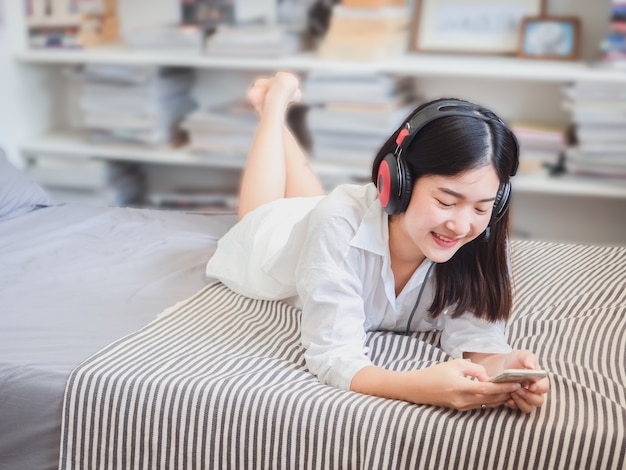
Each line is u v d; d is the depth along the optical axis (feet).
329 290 3.76
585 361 3.92
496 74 7.69
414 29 8.66
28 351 3.90
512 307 4.51
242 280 4.75
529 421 3.25
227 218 6.17
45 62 9.30
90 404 3.60
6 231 5.61
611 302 4.58
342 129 8.14
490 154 3.34
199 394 3.50
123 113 8.69
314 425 3.36
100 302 4.51
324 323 3.76
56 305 4.44
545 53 8.21
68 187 9.02
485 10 8.43
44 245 5.37
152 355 3.84
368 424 3.31
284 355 3.97
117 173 9.21
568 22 8.16
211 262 5.01
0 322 4.20
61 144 8.94
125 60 8.45
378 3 8.01
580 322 4.29
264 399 3.44
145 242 5.53
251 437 3.44
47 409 3.65
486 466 3.22
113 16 9.39
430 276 4.06
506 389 3.24
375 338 4.15
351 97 8.02
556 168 8.27
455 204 3.39
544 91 8.49
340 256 3.78
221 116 8.46
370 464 3.29
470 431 3.24
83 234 5.65
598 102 7.58
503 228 3.91
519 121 8.54
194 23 8.96
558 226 8.92
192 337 4.10
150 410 3.54
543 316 4.46
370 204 3.90
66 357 3.84
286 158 5.83
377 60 8.05
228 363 3.78
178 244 5.52
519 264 5.22
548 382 3.31
